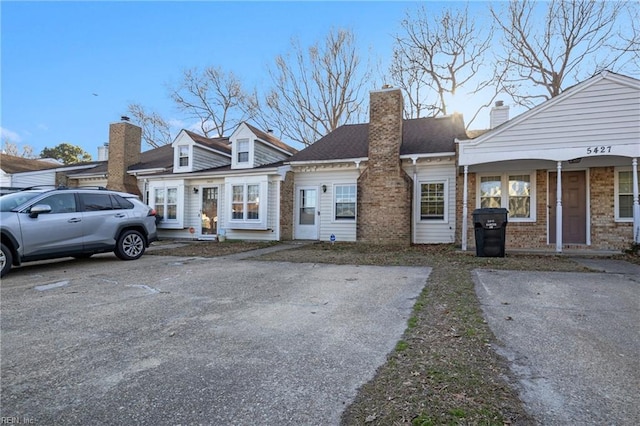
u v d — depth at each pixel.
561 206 9.70
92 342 3.31
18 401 2.27
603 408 2.12
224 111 29.67
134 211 8.75
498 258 8.48
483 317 3.94
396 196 12.19
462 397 2.22
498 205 10.97
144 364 2.83
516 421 1.97
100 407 2.19
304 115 27.11
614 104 8.83
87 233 7.65
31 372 2.69
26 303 4.69
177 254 10.02
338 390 2.35
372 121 12.62
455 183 11.95
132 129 18.45
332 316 4.07
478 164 10.48
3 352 3.08
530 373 2.58
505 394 2.27
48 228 6.97
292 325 3.76
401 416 2.01
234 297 5.02
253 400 2.25
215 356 2.97
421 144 13.20
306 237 14.41
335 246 11.88
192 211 15.81
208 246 12.21
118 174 17.97
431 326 3.64
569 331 3.49
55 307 4.50
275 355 2.97
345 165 13.71
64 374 2.66
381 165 12.41
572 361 2.79
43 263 8.18
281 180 13.87
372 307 4.42
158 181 16.17
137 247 8.77
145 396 2.32
